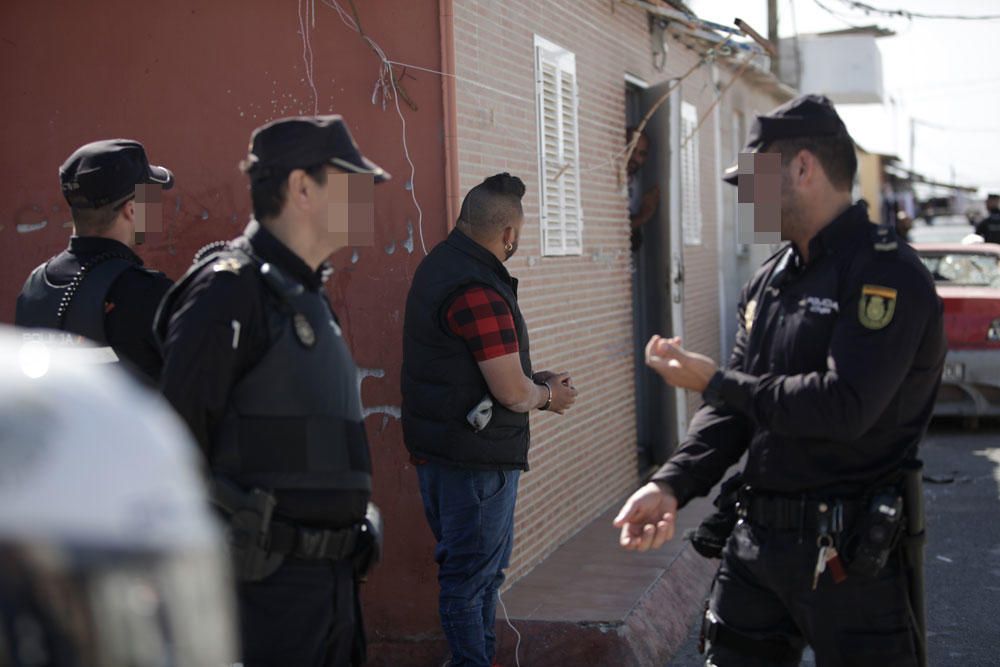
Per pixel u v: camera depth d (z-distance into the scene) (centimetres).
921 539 276
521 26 550
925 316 261
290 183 249
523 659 457
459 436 392
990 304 977
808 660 475
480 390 393
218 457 243
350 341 475
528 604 491
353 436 256
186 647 118
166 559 115
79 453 115
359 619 269
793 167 277
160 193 348
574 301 621
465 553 399
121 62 501
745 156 284
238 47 487
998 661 478
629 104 805
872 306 260
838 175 277
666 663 478
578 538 605
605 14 697
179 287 252
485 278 393
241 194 491
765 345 286
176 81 495
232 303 240
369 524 266
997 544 659
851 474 275
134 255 340
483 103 500
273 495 243
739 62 1112
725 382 269
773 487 282
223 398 240
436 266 399
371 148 473
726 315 1125
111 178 330
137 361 319
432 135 468
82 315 319
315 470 246
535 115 566
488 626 416
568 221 616
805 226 279
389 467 474
